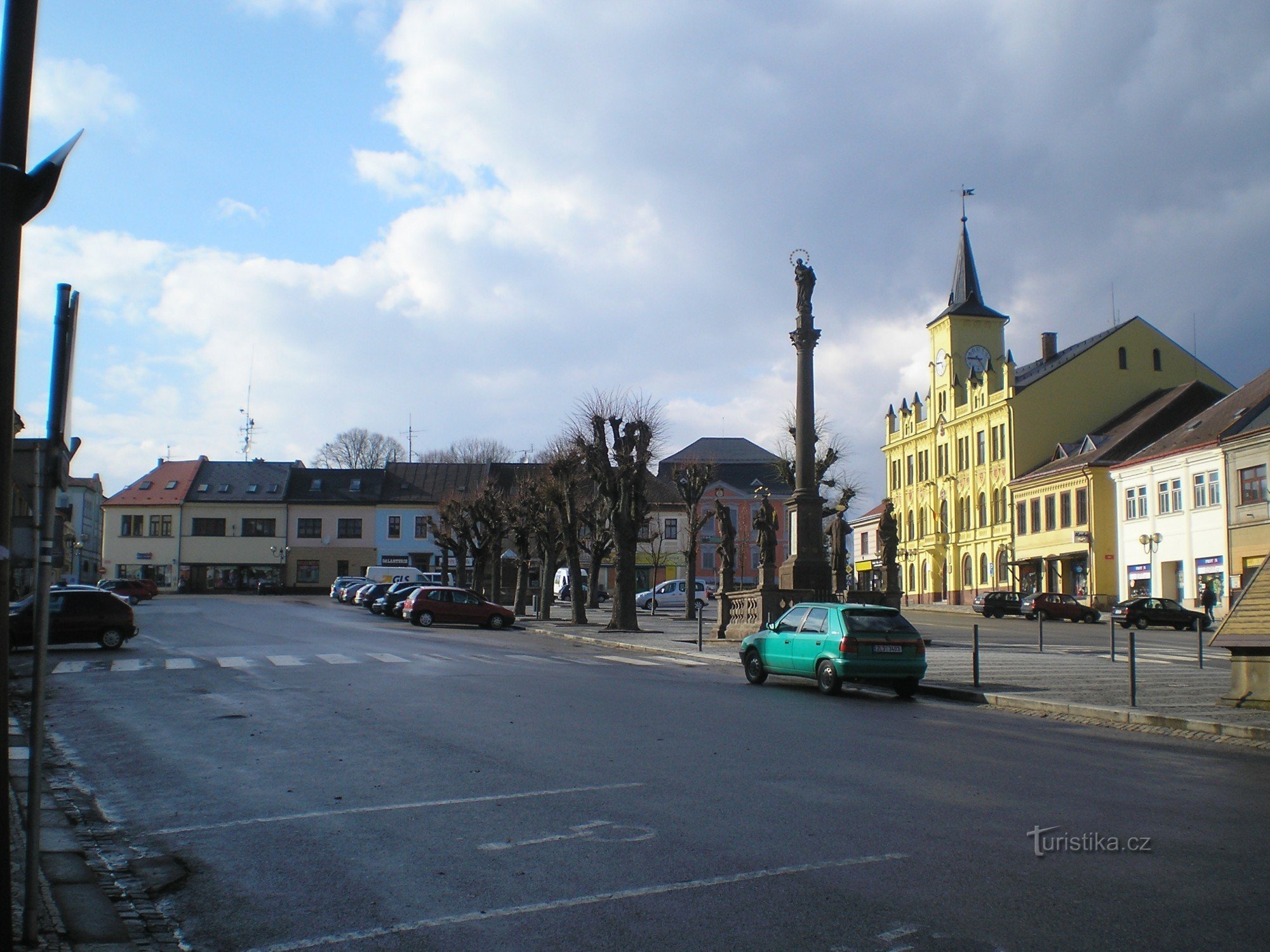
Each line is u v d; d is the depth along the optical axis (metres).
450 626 41.75
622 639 32.84
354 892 6.11
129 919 5.72
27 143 5.04
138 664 21.89
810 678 19.55
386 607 47.38
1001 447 69.50
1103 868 6.45
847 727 12.90
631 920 5.54
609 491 39.12
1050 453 67.81
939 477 78.62
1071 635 38.44
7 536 4.82
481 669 21.11
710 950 5.10
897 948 5.10
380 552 83.31
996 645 31.41
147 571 82.00
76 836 7.57
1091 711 14.83
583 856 6.76
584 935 5.32
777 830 7.41
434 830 7.50
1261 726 12.56
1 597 4.79
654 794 8.63
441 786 9.02
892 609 17.81
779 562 88.56
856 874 6.32
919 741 11.70
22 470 24.27
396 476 86.38
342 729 12.44
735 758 10.34
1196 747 11.75
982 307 77.12
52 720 13.66
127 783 9.45
